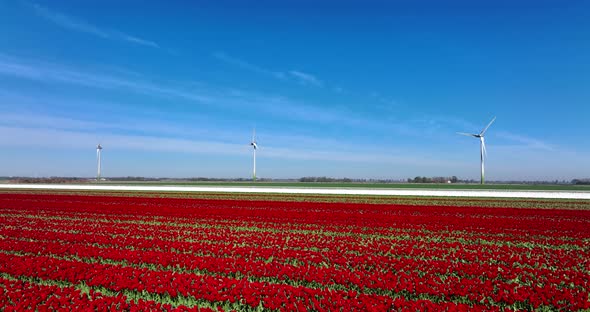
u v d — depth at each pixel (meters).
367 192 59.56
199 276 13.07
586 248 19.42
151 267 15.38
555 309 10.88
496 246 19.52
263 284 12.30
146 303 10.44
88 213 33.06
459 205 39.75
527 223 26.48
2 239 20.72
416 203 41.81
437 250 17.97
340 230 24.45
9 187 77.44
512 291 11.70
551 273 13.98
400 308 10.41
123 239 20.44
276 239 20.80
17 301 11.19
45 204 39.69
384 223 26.72
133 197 49.06
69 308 10.36
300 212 32.41
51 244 18.83
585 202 42.88
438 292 11.62
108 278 12.49
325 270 13.79
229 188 71.69
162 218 29.92
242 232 23.67
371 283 12.30
